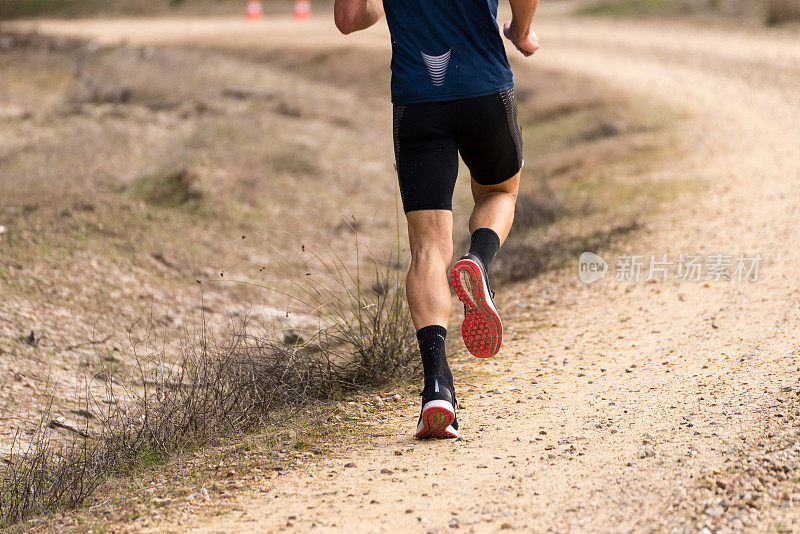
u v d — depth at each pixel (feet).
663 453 38.04
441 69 38.24
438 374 39.52
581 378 53.72
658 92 211.41
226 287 89.76
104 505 38.93
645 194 119.65
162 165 129.80
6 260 82.53
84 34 360.48
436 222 39.42
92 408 59.52
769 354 54.29
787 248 85.56
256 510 35.12
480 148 39.81
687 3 357.41
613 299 76.43
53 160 129.29
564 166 151.43
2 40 265.13
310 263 100.68
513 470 37.42
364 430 45.70
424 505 34.17
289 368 54.80
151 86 209.46
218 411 50.08
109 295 81.66
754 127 162.71
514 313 76.48
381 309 60.13
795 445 37.32
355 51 307.58
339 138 187.21
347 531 32.04
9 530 37.50
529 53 43.34
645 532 30.09
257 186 128.47
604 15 363.97
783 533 29.27
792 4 301.02
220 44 346.33
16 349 67.10
